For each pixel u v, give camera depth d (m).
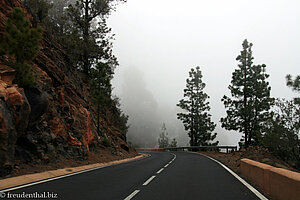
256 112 30.28
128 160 19.95
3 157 7.96
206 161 18.31
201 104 47.31
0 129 7.96
